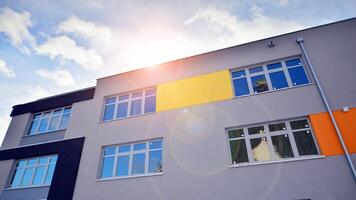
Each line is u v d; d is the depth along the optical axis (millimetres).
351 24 10898
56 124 14906
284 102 10078
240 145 9938
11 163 13984
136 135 11766
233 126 10273
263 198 8430
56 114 15477
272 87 10898
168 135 11109
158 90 12836
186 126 11016
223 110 10797
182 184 9664
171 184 9812
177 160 10289
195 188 9406
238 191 8820
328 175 8148
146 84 13414
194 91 11945
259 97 10570
